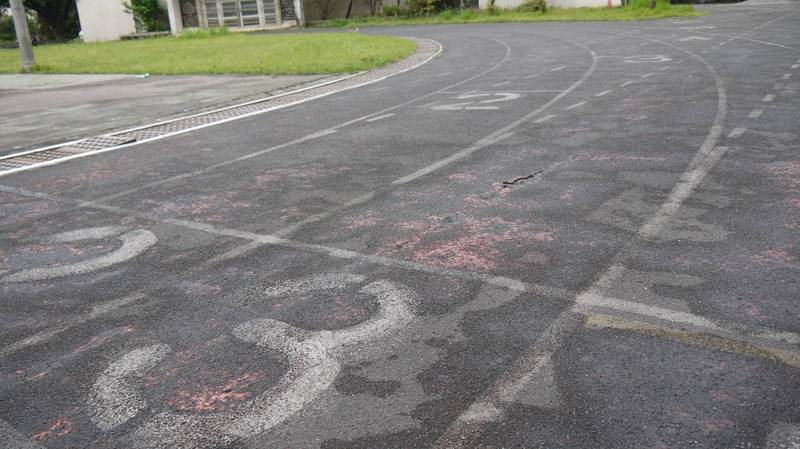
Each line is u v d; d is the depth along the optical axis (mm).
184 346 3479
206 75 18641
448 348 3287
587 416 2699
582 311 3566
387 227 5133
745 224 4672
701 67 13039
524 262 4262
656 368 2992
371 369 3148
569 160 6746
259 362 3271
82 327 3775
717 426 2582
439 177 6480
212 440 2701
